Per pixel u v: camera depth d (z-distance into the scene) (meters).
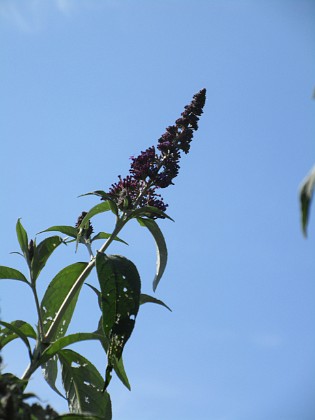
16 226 10.10
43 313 10.23
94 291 10.12
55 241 10.33
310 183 4.66
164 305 10.19
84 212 10.68
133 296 9.36
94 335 9.38
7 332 9.74
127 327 9.24
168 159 10.71
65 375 9.84
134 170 10.66
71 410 9.75
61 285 10.27
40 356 9.31
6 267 9.96
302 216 4.66
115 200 10.49
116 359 9.95
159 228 10.47
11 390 6.62
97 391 9.86
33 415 6.76
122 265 9.51
